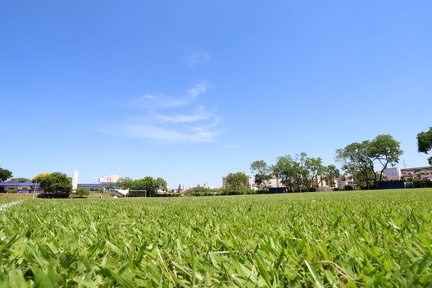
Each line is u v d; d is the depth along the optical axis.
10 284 0.78
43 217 3.14
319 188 88.94
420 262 0.93
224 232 1.79
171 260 1.09
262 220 2.64
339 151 72.94
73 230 2.01
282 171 82.50
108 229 1.95
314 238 1.56
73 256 1.09
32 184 74.19
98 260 1.16
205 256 1.19
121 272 0.91
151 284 0.87
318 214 3.08
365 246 1.25
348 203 4.97
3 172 92.00
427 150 52.12
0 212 4.10
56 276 0.83
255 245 1.35
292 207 4.32
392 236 1.50
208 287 0.87
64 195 52.31
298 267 1.03
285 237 1.51
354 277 0.91
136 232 1.95
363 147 68.94
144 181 77.44
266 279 0.88
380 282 0.81
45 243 1.36
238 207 4.78
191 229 2.07
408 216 2.36
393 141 65.31
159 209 4.69
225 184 98.94
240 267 0.97
